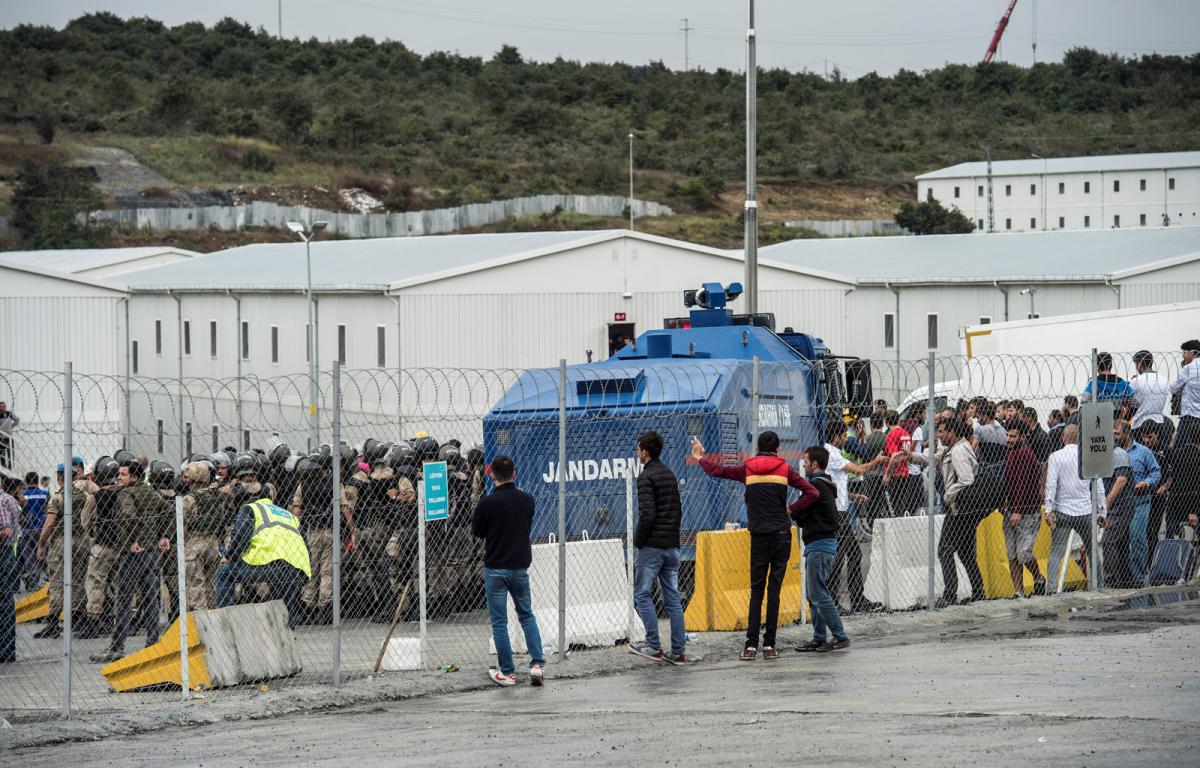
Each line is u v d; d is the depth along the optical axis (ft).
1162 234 364.17
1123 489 132.05
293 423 287.07
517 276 287.48
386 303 269.03
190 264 375.25
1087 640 105.09
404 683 97.30
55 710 89.86
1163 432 146.10
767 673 97.60
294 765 72.95
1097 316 207.21
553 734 78.38
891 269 353.31
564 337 280.51
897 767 65.51
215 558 112.27
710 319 156.25
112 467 117.50
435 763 71.67
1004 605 124.06
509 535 96.63
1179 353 197.98
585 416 123.03
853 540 123.65
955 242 387.34
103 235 618.85
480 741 77.36
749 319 156.97
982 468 126.31
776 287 327.67
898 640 110.42
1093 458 126.41
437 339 268.62
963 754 67.67
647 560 103.45
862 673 94.94
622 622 113.29
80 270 392.47
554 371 130.52
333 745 78.28
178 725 86.94
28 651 119.55
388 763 72.33
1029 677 89.71
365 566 130.41
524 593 97.35
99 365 256.93
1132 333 206.08
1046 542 136.67
